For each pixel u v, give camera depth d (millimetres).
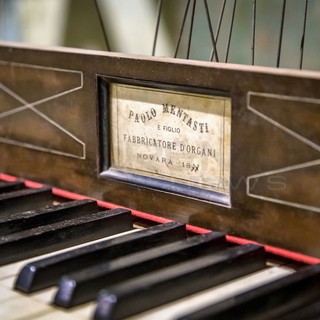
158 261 1016
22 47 1389
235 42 2961
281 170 1050
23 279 986
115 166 1295
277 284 918
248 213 1102
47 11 3314
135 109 1238
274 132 1047
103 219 1183
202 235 1106
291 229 1055
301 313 882
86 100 1299
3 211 1280
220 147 1132
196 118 1155
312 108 1000
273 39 2947
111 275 963
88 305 936
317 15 2861
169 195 1207
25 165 1449
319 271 958
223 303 872
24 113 1426
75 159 1347
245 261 1023
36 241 1112
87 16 3232
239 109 1079
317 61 2895
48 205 1344
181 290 948
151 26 3164
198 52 3008
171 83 1159
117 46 3246
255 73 1050
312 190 1021
